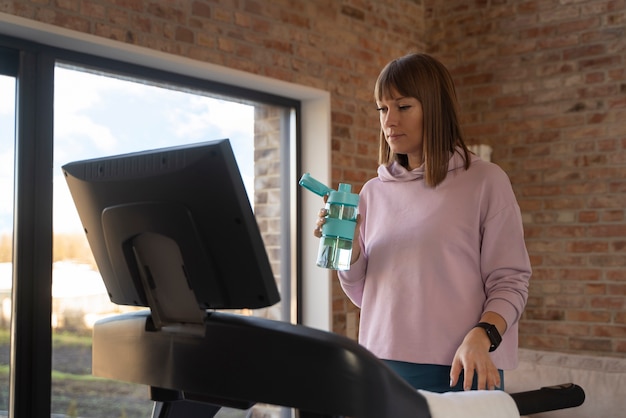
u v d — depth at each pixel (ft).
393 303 5.39
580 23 12.74
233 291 3.43
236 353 3.34
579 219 12.63
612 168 12.35
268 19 11.13
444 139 5.43
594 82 12.58
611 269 12.30
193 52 10.03
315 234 5.30
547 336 12.84
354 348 3.13
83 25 8.80
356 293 5.95
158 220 3.51
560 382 10.19
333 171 12.18
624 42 12.31
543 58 13.08
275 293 3.39
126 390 9.73
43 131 8.87
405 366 5.32
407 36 13.91
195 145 3.31
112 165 3.69
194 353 3.49
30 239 8.77
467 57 13.92
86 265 9.32
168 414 4.07
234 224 3.29
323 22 12.09
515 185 13.29
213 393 3.42
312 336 3.17
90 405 9.31
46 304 8.81
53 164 9.02
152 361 3.68
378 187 5.82
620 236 12.24
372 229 5.74
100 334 4.01
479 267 5.31
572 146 12.75
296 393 3.18
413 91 5.35
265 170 11.87
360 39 12.80
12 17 8.13
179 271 3.55
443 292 5.25
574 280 12.63
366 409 3.09
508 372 10.71
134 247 3.72
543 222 12.98
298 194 12.28
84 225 4.02
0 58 8.68
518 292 5.06
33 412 8.70
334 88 12.24
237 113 11.46
